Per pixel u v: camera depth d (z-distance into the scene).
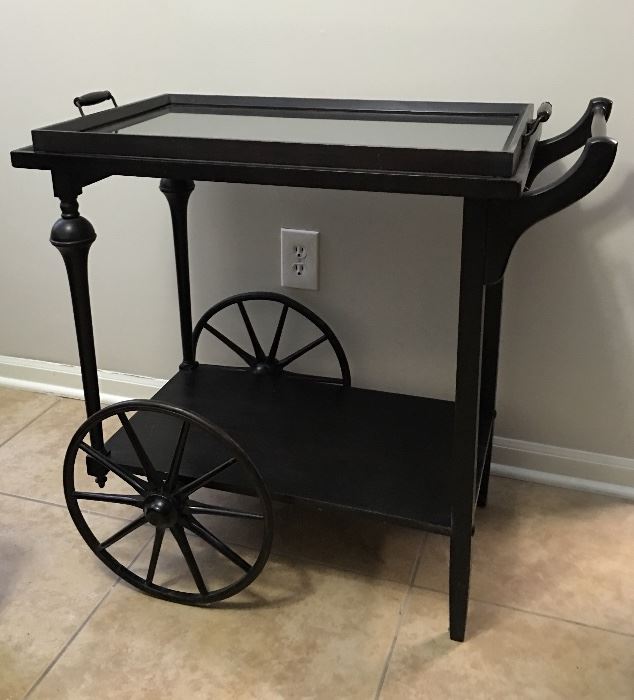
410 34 1.20
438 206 1.28
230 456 1.18
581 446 1.38
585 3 1.11
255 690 1.02
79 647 1.08
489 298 1.17
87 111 1.42
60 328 1.65
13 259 1.61
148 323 1.57
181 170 0.91
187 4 1.28
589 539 1.27
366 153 0.84
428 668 1.04
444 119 1.12
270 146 0.88
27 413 1.64
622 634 1.09
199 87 1.33
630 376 1.30
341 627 1.11
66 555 1.25
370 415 1.29
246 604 1.15
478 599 1.15
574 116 1.17
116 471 1.12
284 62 1.27
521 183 0.80
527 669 1.04
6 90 1.45
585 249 1.24
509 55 1.17
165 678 1.04
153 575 1.16
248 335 1.49
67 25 1.37
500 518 1.32
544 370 1.34
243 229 1.40
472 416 0.94
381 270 1.35
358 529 1.29
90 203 1.49
